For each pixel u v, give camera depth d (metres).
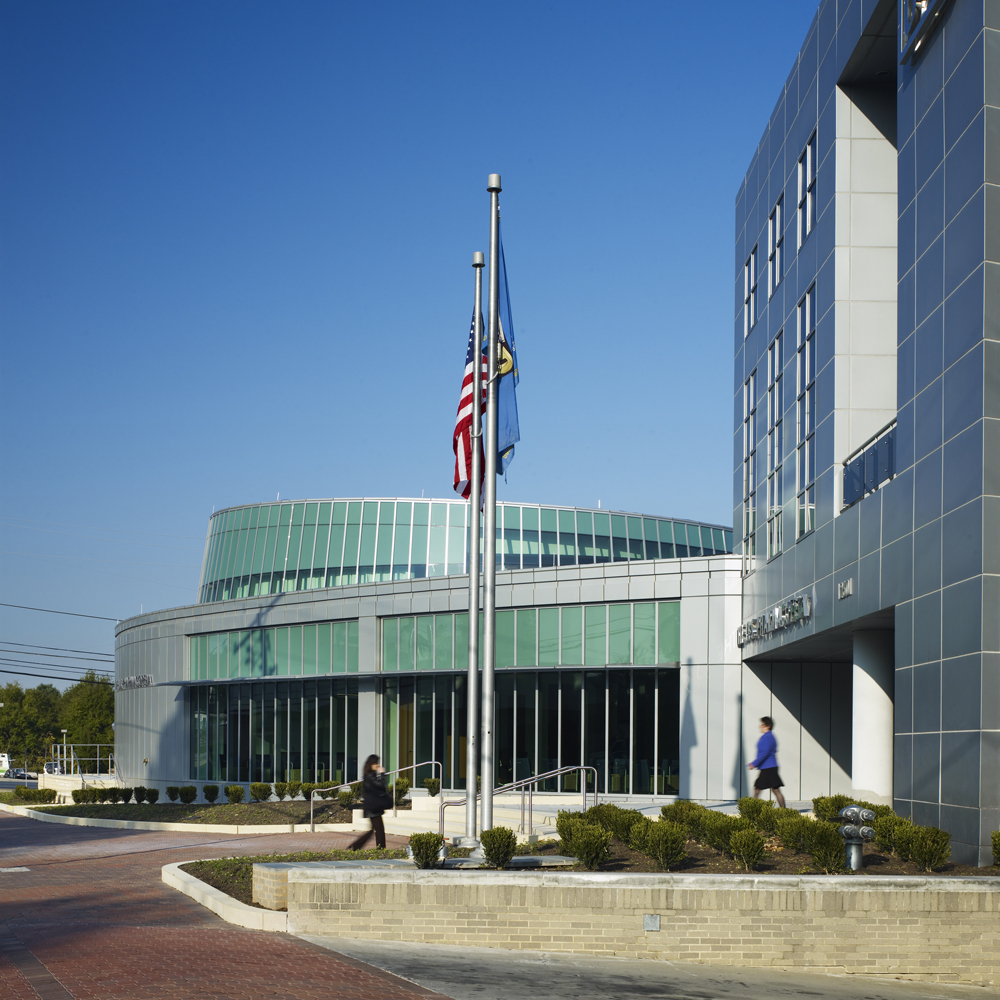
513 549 61.19
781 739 31.33
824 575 23.31
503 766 36.25
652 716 33.47
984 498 15.60
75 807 37.53
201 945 12.12
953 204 17.08
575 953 13.05
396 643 39.97
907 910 13.07
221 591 65.62
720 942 13.02
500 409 19.06
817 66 24.75
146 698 52.91
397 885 13.34
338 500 62.62
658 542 65.56
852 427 22.69
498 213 18.53
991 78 16.22
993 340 15.86
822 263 23.98
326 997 9.86
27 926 13.32
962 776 15.84
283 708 44.31
